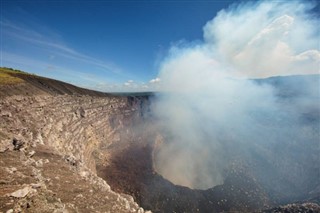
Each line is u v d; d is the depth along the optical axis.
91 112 89.75
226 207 70.25
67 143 54.81
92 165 76.00
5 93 42.09
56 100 63.72
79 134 70.38
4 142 22.44
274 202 74.00
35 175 17.89
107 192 20.34
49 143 37.66
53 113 56.34
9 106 37.59
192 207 67.88
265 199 75.12
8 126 29.73
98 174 75.81
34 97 50.88
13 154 21.91
